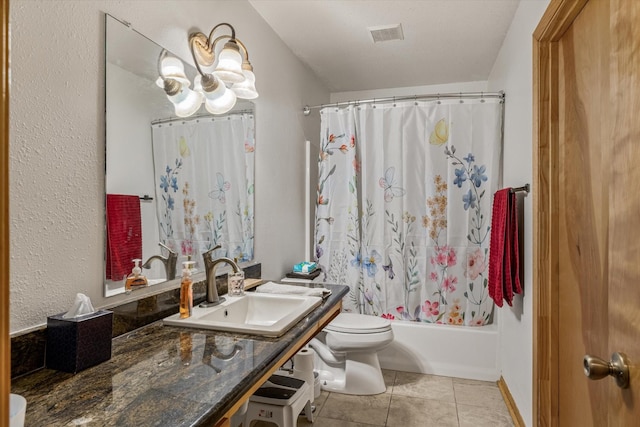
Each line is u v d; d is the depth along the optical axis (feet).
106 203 4.06
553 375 5.43
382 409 7.56
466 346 8.95
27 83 3.30
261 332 4.03
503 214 6.86
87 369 3.18
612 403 2.90
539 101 5.51
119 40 4.24
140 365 3.27
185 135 5.32
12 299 3.19
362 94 12.43
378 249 9.32
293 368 7.40
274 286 6.25
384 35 8.39
